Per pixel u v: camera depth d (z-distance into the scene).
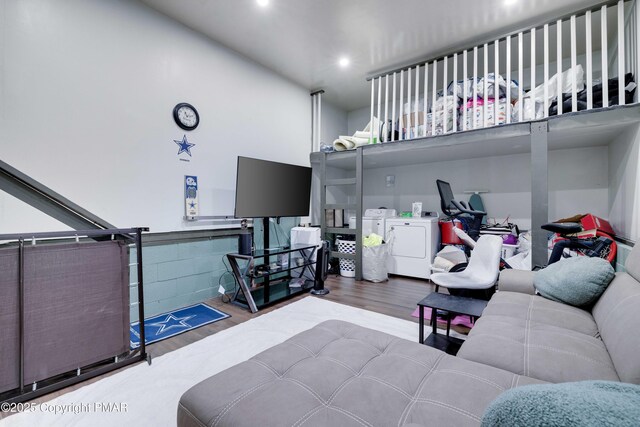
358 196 3.97
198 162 3.05
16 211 1.99
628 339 1.04
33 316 1.52
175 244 2.88
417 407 0.89
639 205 2.38
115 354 1.79
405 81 4.34
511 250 3.61
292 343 1.32
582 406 0.42
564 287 1.72
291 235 3.99
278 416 0.84
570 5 2.64
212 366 1.83
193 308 2.88
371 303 3.01
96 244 1.74
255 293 3.33
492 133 3.01
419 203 4.59
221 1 2.62
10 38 1.96
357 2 2.65
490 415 0.50
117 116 2.46
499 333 1.37
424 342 2.06
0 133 1.92
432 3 2.66
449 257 3.35
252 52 3.48
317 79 4.22
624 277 1.49
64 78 2.18
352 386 1.00
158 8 2.70
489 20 2.88
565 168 3.73
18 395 1.46
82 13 2.27
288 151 4.18
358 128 5.49
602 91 2.56
